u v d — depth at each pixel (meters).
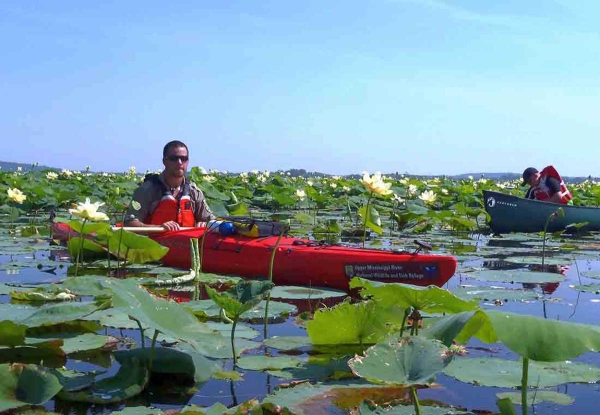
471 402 2.60
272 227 6.19
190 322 3.04
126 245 5.62
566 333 2.11
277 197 12.71
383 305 3.06
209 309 4.29
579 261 7.13
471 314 2.36
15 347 3.19
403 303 2.99
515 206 10.67
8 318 3.52
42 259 6.59
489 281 5.64
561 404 2.57
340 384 2.77
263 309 4.41
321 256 5.54
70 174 21.89
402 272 5.27
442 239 9.24
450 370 2.95
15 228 9.59
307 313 4.18
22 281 5.32
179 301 4.75
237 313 3.09
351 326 3.18
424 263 5.21
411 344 2.25
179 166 6.71
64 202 12.66
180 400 2.64
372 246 8.09
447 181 25.34
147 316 2.84
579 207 10.58
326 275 5.49
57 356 3.20
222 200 13.16
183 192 6.85
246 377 2.91
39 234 8.75
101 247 5.97
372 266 5.36
